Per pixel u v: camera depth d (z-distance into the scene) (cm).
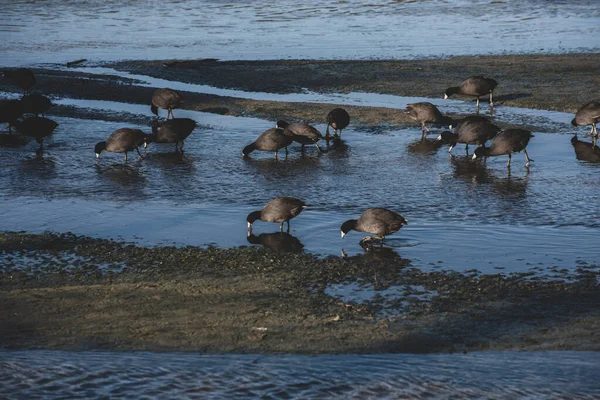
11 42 4672
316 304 1292
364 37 4656
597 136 2456
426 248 1575
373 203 1897
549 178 2084
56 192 2028
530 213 1795
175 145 2523
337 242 1623
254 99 3148
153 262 1516
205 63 3875
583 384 901
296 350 1107
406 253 1548
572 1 6084
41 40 4738
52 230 1728
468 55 3994
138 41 4656
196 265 1495
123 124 2819
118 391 873
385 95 3197
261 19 5491
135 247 1605
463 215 1789
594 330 1173
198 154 2414
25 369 955
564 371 962
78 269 1480
